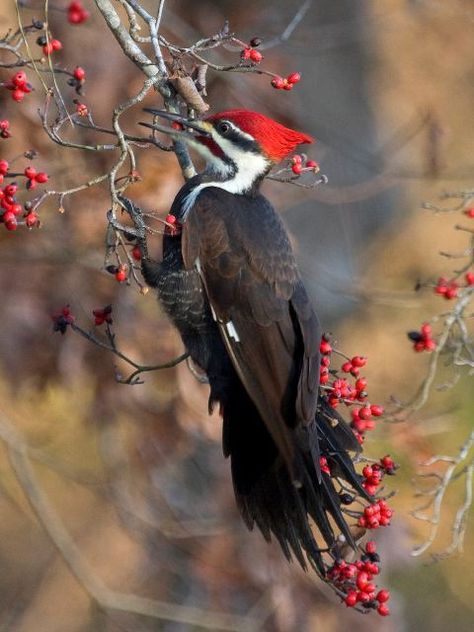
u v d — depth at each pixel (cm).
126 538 1669
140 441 1460
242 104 1488
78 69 1005
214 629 1531
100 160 1338
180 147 1048
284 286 1020
